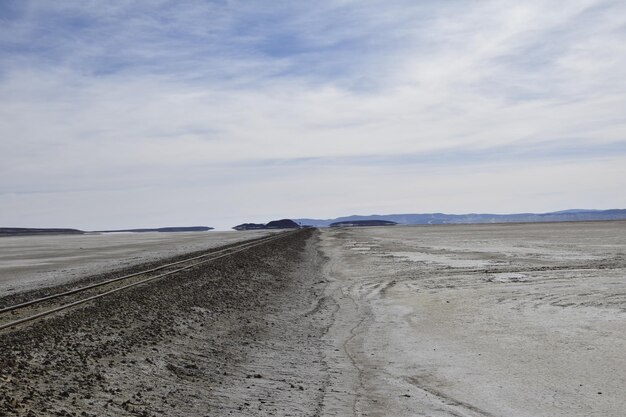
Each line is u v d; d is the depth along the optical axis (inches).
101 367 403.9
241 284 991.0
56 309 593.9
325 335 653.3
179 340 534.0
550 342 563.2
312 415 369.7
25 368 367.9
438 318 727.1
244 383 438.6
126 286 786.2
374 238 3255.4
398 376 473.1
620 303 757.9
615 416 359.6
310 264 1665.8
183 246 2714.1
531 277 1080.8
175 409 354.9
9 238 5723.4
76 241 4205.2
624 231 3075.8
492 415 372.8
